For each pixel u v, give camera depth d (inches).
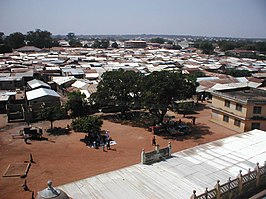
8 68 3887.8
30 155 1273.4
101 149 1427.2
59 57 5462.6
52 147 1450.5
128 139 1589.6
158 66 4303.6
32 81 2847.0
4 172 1157.7
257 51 7864.2
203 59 5757.9
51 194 577.0
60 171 1173.7
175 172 919.7
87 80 3193.9
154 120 1951.3
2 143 1505.9
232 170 939.3
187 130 1699.1
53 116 1701.5
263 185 949.8
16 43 7372.1
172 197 773.9
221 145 1160.8
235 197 847.1
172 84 1642.5
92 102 2094.0
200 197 743.7
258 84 2856.8
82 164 1243.8
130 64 4466.0
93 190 802.8
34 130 1589.6
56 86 3073.3
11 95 2375.7
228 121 1828.2
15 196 979.9
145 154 977.5
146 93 1667.1
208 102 2618.1
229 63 5137.8
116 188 815.1
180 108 2148.1
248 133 1312.7
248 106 1662.2
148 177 884.0
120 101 1958.7
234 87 2078.0
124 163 1257.4
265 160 1019.9
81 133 1676.9
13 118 1959.9
